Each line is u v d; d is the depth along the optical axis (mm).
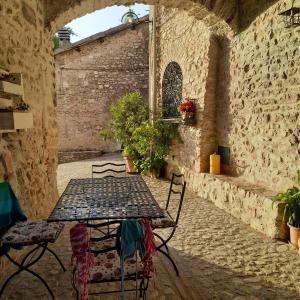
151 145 7039
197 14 4559
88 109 10977
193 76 5652
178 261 2770
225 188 4328
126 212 2232
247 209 3771
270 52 3658
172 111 6734
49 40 4109
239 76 4426
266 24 3721
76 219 2092
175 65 6520
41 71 3684
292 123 3297
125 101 8148
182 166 6125
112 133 8430
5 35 2592
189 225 3748
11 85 2385
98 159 10281
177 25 6328
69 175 7453
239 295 2219
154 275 2504
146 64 11133
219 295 2221
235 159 4691
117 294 2217
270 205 3301
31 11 3305
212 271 2580
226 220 3932
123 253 1665
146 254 1731
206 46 5109
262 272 2555
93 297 2174
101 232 3162
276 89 3562
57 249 3025
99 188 3068
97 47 10742
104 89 10984
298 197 3041
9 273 2514
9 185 2305
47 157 3896
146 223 1753
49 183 3973
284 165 3469
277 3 3484
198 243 3182
